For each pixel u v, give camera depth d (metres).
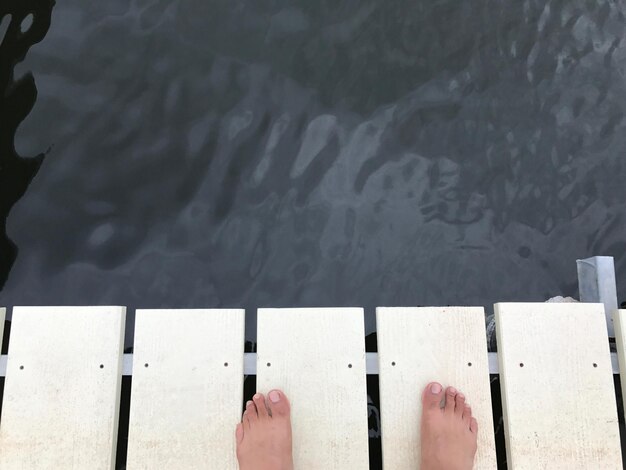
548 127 2.01
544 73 2.06
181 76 2.03
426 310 1.60
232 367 1.56
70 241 1.86
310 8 2.11
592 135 2.01
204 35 2.07
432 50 2.08
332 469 1.51
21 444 1.51
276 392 1.51
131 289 1.83
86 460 1.50
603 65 2.08
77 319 1.58
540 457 1.51
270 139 1.98
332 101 2.02
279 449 1.47
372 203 1.93
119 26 2.07
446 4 2.13
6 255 1.83
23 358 1.55
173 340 1.57
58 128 1.95
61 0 2.08
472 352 1.58
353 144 1.98
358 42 2.09
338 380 1.55
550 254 1.90
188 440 1.52
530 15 2.12
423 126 2.01
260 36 2.08
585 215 1.93
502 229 1.92
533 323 1.59
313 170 1.96
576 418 1.53
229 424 1.53
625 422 1.69
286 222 1.90
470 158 1.98
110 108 1.98
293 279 1.85
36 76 2.00
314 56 2.07
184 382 1.55
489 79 2.05
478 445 1.53
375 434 1.73
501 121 2.02
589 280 1.77
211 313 1.59
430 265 1.88
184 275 1.84
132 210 1.90
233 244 1.88
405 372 1.57
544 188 1.96
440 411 1.52
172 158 1.95
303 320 1.58
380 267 1.87
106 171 1.93
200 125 1.99
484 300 1.85
